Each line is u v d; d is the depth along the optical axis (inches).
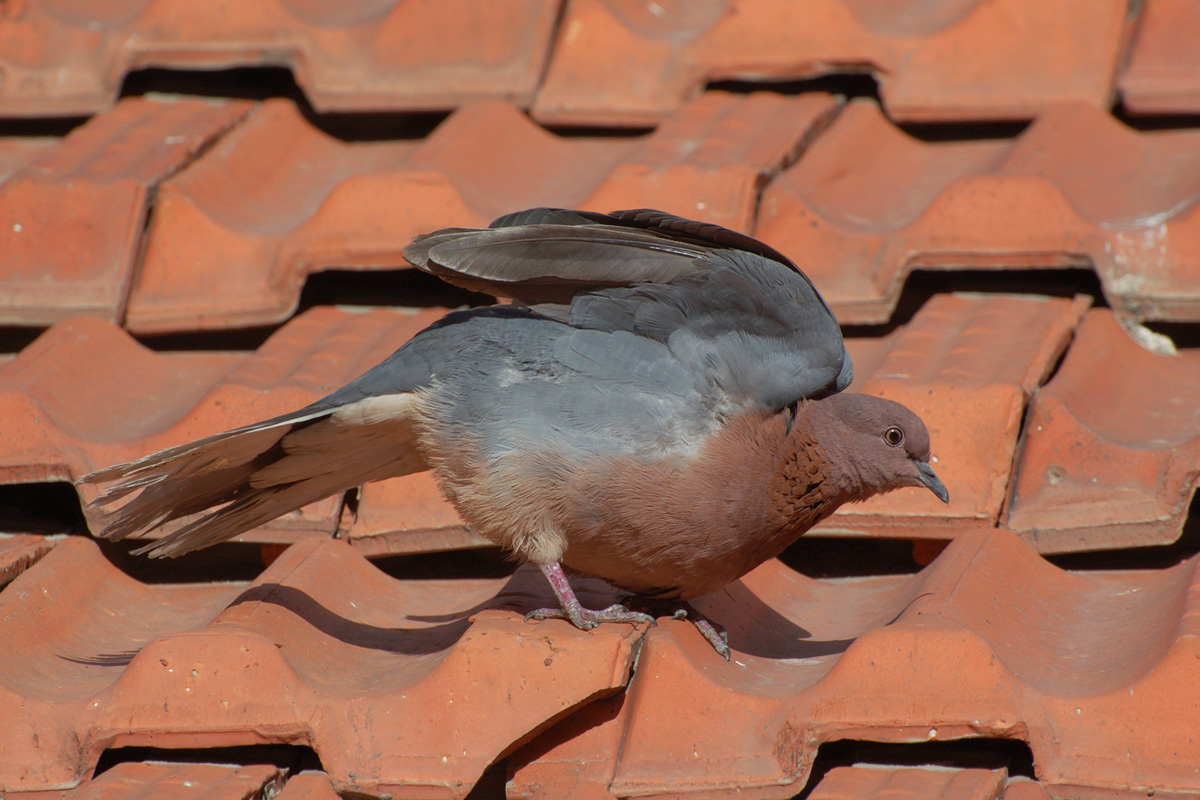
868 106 393.7
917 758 233.8
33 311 339.3
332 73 398.3
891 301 329.4
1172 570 269.9
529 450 253.8
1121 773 214.7
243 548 310.7
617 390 254.7
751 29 395.5
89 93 402.0
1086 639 248.2
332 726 234.7
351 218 341.1
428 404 263.3
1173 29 381.7
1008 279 343.6
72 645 269.0
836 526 291.0
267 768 239.6
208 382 328.8
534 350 259.8
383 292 359.3
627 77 398.3
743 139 366.6
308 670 250.4
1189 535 280.7
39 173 356.5
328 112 398.9
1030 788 219.8
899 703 223.3
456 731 231.9
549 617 258.1
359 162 393.4
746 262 253.9
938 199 331.3
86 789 235.9
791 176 354.0
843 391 293.9
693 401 255.3
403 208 340.8
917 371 303.3
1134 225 328.5
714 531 257.4
